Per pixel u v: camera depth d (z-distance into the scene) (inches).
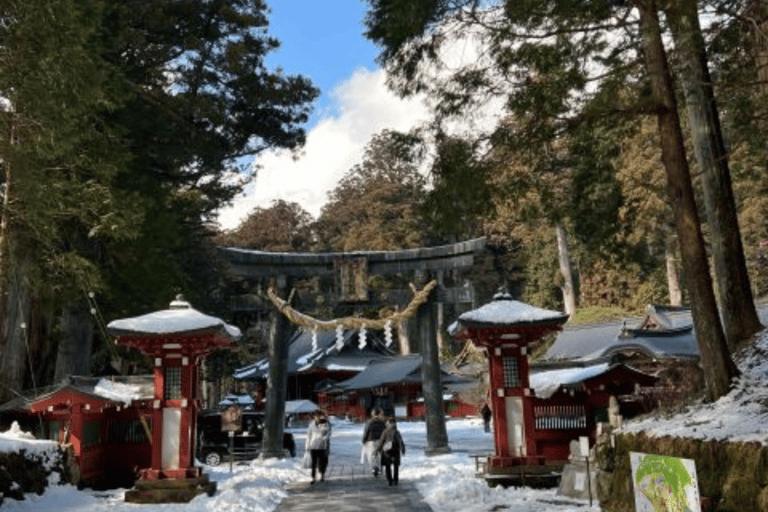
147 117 829.2
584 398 535.8
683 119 706.2
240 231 2918.3
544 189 423.8
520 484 484.4
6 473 421.4
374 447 592.1
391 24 382.9
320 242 2854.3
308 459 680.4
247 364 2293.3
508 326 511.8
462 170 364.8
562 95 355.9
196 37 994.7
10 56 456.1
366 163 2778.1
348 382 1913.1
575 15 349.7
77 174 641.0
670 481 252.5
